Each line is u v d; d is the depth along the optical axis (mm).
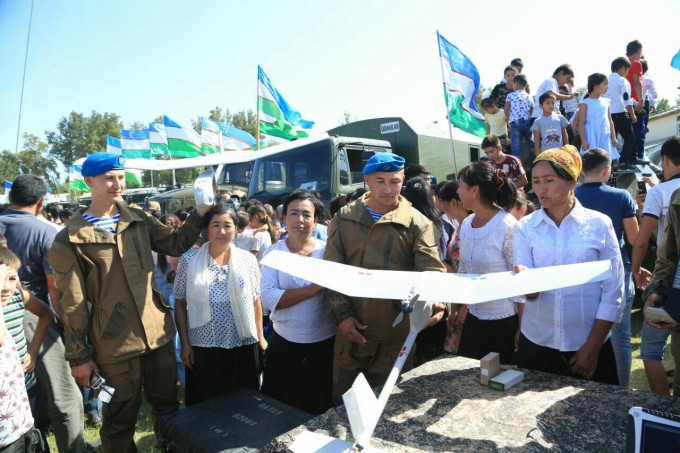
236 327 2824
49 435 3545
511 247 2373
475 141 9883
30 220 3107
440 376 1829
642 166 5652
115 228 2568
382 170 2346
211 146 12320
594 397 1583
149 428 3611
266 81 8117
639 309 5160
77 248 2420
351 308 2465
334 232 2568
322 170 6414
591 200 3055
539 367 2117
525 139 6066
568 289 2025
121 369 2492
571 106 6797
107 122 49906
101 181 2502
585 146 5164
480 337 2609
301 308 2768
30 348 2611
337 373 2553
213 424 2006
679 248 2021
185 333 2930
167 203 10102
